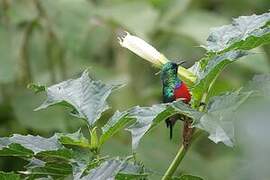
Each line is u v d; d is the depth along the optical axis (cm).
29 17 818
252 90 360
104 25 866
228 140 308
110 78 874
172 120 379
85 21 812
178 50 979
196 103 369
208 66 359
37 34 868
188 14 895
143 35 839
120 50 910
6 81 781
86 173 351
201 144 927
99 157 380
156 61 407
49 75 834
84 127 796
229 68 973
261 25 387
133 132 330
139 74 918
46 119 787
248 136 589
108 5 951
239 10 1083
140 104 878
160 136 834
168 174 379
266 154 578
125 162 333
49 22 806
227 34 390
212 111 330
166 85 392
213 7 1089
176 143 831
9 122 831
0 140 379
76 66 862
